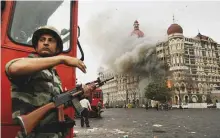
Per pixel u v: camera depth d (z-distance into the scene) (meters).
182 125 13.94
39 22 2.59
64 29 2.82
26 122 1.64
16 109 1.74
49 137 1.79
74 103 2.01
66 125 1.89
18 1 2.46
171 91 96.94
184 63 102.94
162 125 14.08
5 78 2.24
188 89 99.12
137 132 10.41
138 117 23.80
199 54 108.25
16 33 2.41
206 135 9.41
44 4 2.61
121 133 10.07
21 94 1.75
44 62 1.62
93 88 2.24
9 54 2.32
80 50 2.98
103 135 9.38
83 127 12.75
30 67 1.57
